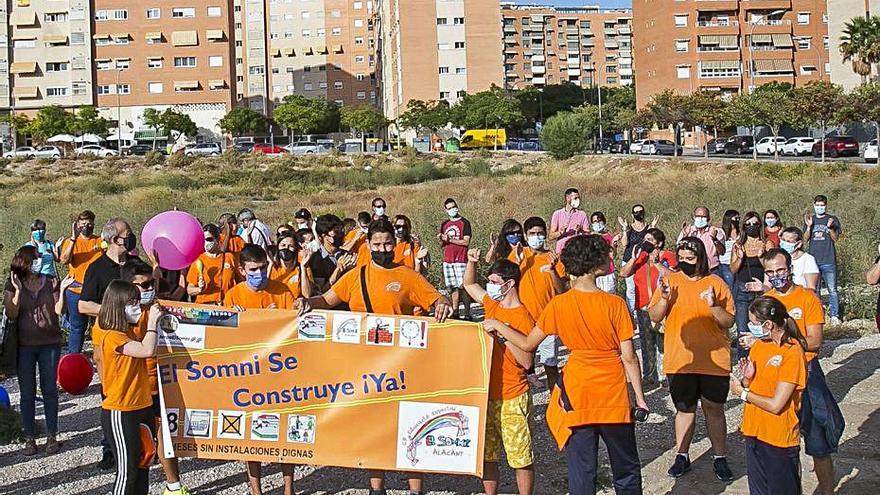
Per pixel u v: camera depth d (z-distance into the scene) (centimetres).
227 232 986
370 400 616
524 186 4253
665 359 710
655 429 831
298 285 830
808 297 639
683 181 4125
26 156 7350
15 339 775
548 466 736
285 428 620
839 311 1388
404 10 10100
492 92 9175
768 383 554
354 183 5684
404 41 10094
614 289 1081
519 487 611
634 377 559
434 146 9025
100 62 10131
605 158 6275
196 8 10194
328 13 12719
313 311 622
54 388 789
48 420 784
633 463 555
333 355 620
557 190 3769
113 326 580
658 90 9862
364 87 12862
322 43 12725
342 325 620
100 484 699
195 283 862
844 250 1748
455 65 10194
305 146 8625
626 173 5338
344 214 3153
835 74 7475
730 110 6100
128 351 577
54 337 790
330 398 619
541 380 1023
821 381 625
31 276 782
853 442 776
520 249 834
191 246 753
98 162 7000
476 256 682
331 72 12756
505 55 16225
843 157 5475
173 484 629
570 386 558
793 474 554
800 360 545
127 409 583
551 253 829
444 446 610
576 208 1243
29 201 4016
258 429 620
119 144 8719
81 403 969
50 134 8894
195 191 4966
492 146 8750
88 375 652
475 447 607
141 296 605
